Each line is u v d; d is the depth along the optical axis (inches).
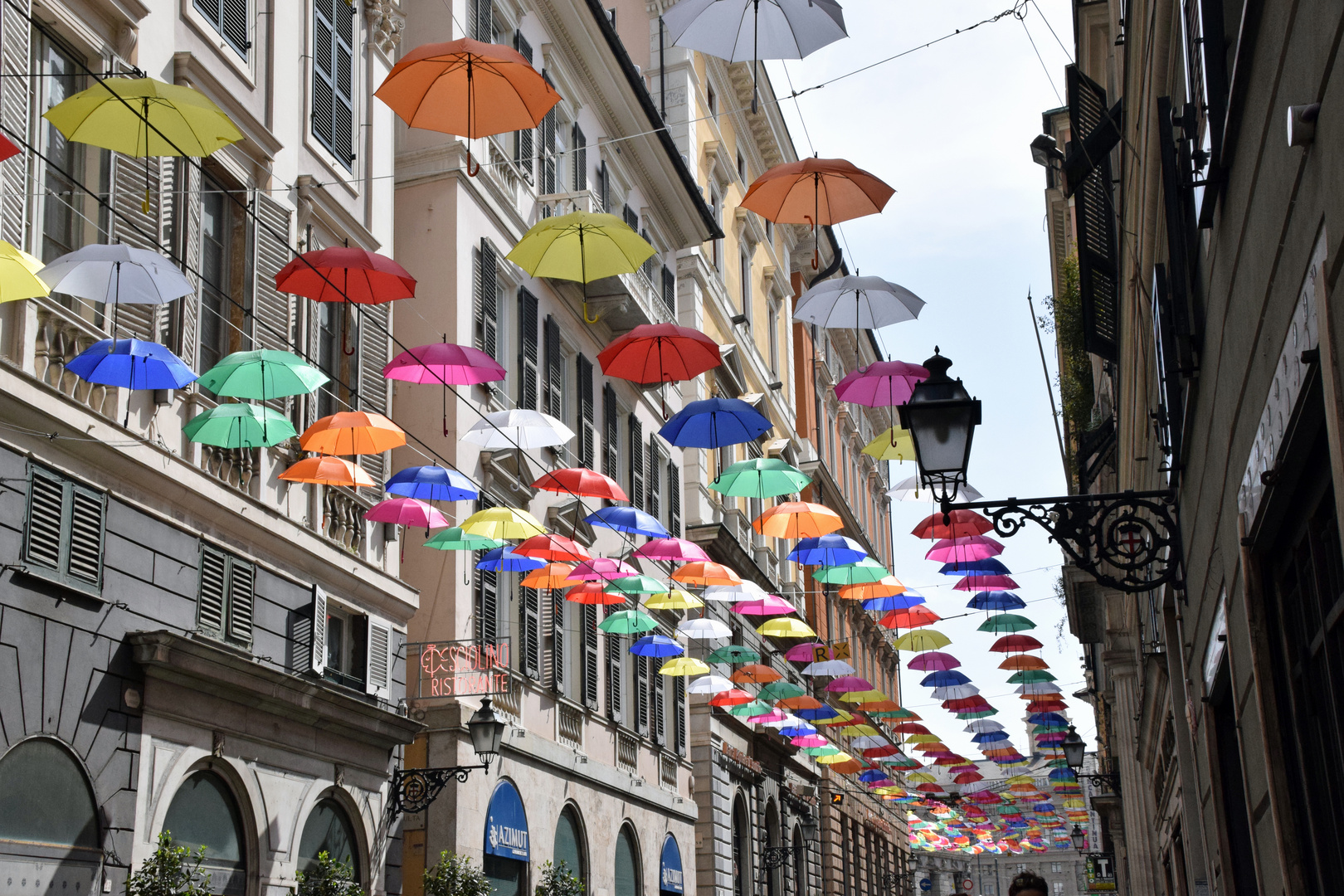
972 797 1905.8
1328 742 237.5
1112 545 386.3
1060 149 1039.0
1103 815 1624.0
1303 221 195.3
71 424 457.4
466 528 601.0
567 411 989.2
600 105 1098.7
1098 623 1183.6
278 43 642.2
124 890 466.3
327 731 617.0
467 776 713.6
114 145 334.0
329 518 657.0
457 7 836.6
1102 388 978.7
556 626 908.6
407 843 709.3
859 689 1236.5
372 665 669.3
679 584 886.4
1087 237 652.1
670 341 442.0
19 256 323.0
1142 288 478.3
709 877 1191.6
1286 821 259.4
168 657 491.2
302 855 595.2
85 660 460.4
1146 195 423.8
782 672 1579.7
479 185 850.8
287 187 636.7
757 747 1428.4
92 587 466.3
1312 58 180.9
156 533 509.4
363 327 692.7
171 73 549.0
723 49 313.0
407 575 769.6
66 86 490.3
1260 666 264.4
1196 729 441.7
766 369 1708.9
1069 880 4672.7
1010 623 954.1
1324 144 177.5
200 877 489.7
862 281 438.6
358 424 496.4
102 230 492.4
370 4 749.3
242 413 479.5
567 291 990.4
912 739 1487.5
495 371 492.1
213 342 575.8
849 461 2293.3
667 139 1170.6
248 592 566.3
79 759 451.8
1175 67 354.3
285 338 612.7
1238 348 264.5
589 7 1003.9
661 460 1199.6
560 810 871.7
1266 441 238.7
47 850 433.1
